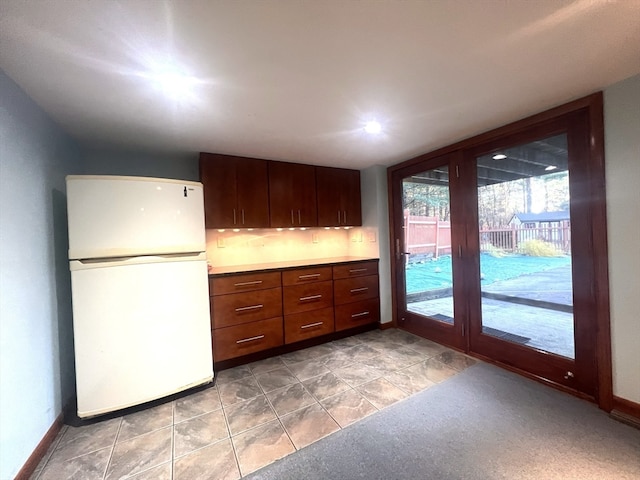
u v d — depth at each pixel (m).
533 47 1.27
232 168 2.80
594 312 1.81
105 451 1.54
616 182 1.67
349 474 1.34
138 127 2.03
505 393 1.98
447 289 2.84
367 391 2.05
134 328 1.89
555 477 1.28
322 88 1.57
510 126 2.16
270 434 1.63
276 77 1.45
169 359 2.01
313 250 3.67
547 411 1.76
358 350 2.81
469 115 2.01
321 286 3.01
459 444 1.51
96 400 1.78
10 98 1.38
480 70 1.45
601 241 1.74
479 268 2.54
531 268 2.17
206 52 1.23
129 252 1.88
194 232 2.14
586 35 1.19
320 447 1.52
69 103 1.64
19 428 1.35
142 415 1.85
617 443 1.47
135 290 1.90
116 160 2.59
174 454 1.50
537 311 2.15
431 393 2.01
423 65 1.39
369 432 1.62
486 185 2.44
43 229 1.67
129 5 0.95
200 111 1.80
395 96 1.70
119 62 1.28
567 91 1.71
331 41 1.18
